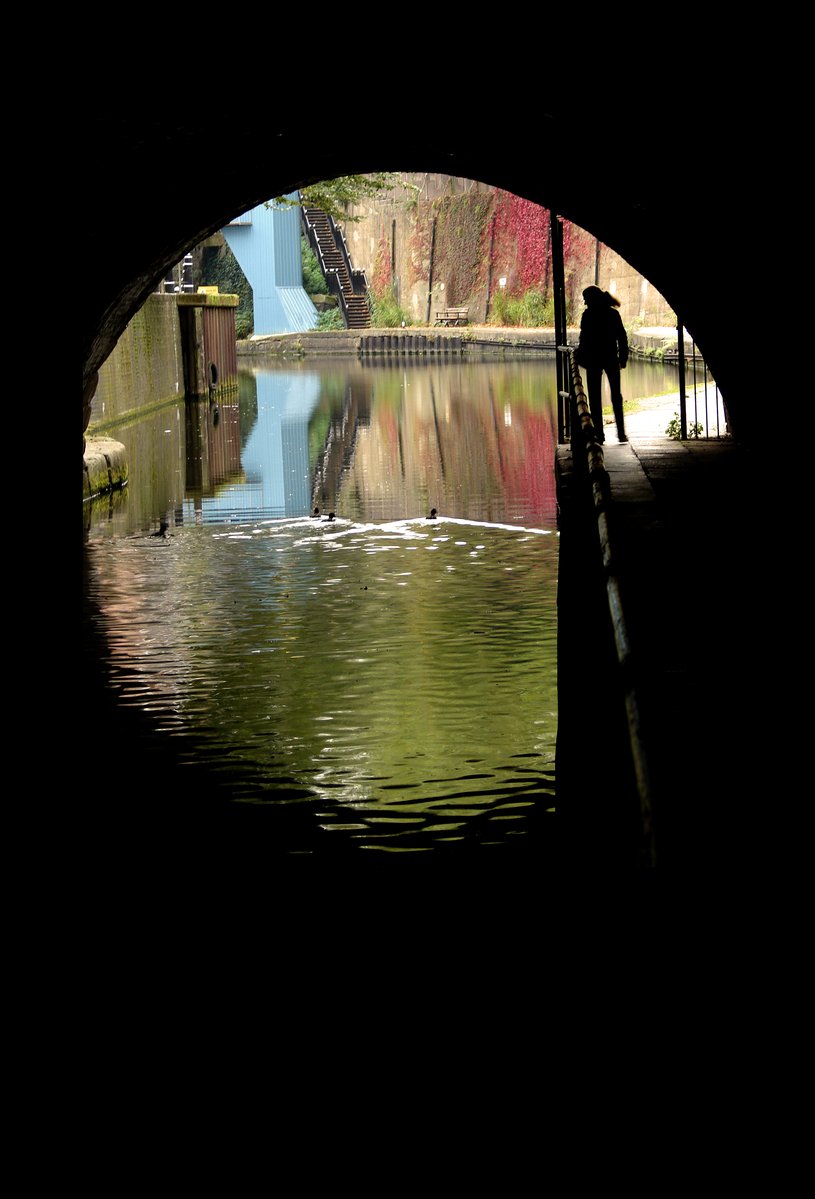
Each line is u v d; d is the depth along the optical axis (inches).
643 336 1877.5
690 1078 109.3
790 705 239.3
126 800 335.3
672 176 494.0
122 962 263.0
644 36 373.1
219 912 280.7
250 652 454.9
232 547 649.0
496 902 280.7
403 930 270.7
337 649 457.1
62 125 426.3
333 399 1561.3
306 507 771.4
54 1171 201.9
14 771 350.6
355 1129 211.0
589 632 326.0
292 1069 227.8
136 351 1310.3
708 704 241.4
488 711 388.2
